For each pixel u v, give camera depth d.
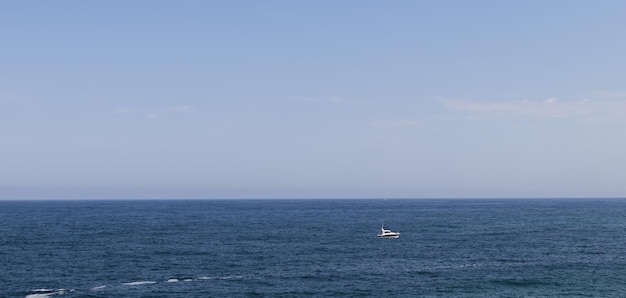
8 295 67.75
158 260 94.69
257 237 135.50
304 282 75.50
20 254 101.69
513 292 68.94
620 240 126.69
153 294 68.44
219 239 130.38
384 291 69.62
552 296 66.75
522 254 102.25
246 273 82.31
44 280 76.75
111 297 66.81
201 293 68.94
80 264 90.19
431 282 75.12
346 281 76.06
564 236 136.88
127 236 137.75
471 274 80.94
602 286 72.25
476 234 143.25
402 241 125.44
